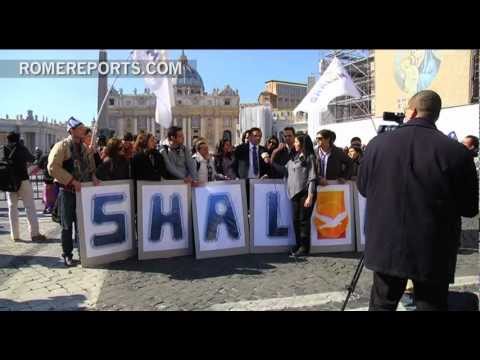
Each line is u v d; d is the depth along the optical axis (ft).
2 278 16.31
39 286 15.37
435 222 7.77
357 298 13.96
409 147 8.05
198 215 19.52
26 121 216.54
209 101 336.70
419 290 8.21
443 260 7.86
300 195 19.65
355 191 21.39
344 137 70.28
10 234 25.39
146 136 20.16
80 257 17.80
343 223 21.09
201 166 22.84
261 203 20.71
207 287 15.19
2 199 46.03
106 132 41.88
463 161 7.73
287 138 22.29
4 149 22.47
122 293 14.55
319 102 24.53
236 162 24.09
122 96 328.08
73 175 17.93
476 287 15.08
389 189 8.11
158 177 19.92
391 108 74.23
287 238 20.84
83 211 17.88
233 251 19.97
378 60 77.56
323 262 18.80
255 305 13.34
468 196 7.87
